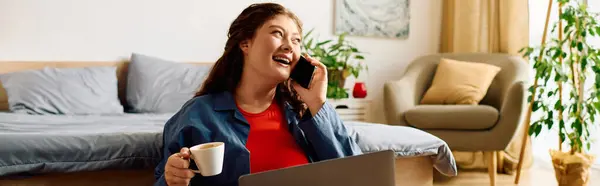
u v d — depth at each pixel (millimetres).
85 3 3066
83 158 1328
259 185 829
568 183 2625
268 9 1180
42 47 2990
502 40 3510
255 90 1203
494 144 2740
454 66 3326
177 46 3301
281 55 1153
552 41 2877
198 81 3018
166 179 959
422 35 3986
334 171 925
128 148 1369
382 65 3877
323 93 1232
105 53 3123
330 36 3715
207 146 964
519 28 3430
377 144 1628
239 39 1186
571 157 2611
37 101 2564
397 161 1686
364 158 975
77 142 1337
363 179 967
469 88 3164
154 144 1398
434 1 3980
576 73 3080
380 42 3861
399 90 3137
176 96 2900
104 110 2697
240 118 1165
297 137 1216
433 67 3541
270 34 1146
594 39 3176
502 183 2947
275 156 1168
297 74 1201
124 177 1396
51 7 3000
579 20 2652
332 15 3717
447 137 2834
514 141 3305
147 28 3215
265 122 1203
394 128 1785
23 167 1271
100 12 3104
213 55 3406
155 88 2893
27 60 2957
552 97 3406
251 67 1171
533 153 3605
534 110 2816
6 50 2922
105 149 1348
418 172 1728
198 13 3346
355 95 3498
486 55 3420
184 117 1153
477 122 2752
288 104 1251
